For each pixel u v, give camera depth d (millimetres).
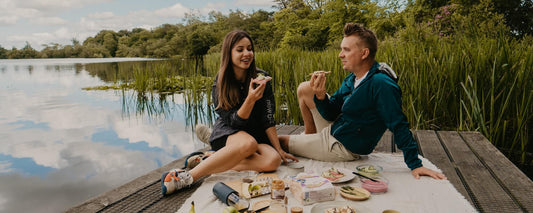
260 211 1666
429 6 10977
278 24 22234
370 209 1604
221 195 1764
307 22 20594
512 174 2197
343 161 2465
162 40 52156
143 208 1801
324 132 2477
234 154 2109
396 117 2037
